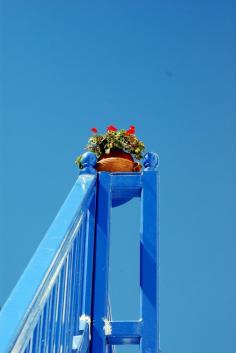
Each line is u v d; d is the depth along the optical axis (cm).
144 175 461
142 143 509
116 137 502
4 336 256
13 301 277
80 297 405
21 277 295
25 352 275
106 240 438
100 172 461
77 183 422
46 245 324
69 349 357
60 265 329
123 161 478
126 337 409
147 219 445
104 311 414
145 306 416
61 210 371
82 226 407
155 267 429
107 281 425
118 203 474
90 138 506
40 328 295
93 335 406
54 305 321
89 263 428
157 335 408
